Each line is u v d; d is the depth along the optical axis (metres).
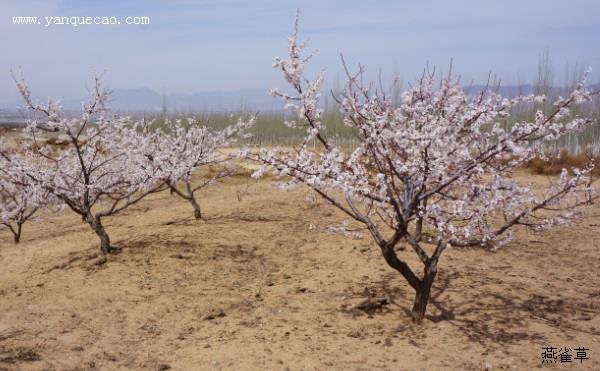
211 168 17.92
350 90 4.78
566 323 5.07
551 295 5.79
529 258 7.15
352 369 4.27
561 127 4.38
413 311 5.19
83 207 7.88
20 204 8.83
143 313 5.79
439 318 5.25
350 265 7.11
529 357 4.35
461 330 4.95
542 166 15.76
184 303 6.05
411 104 4.98
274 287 6.52
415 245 5.11
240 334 5.13
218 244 8.31
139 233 9.21
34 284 6.88
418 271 6.61
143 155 8.77
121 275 6.99
